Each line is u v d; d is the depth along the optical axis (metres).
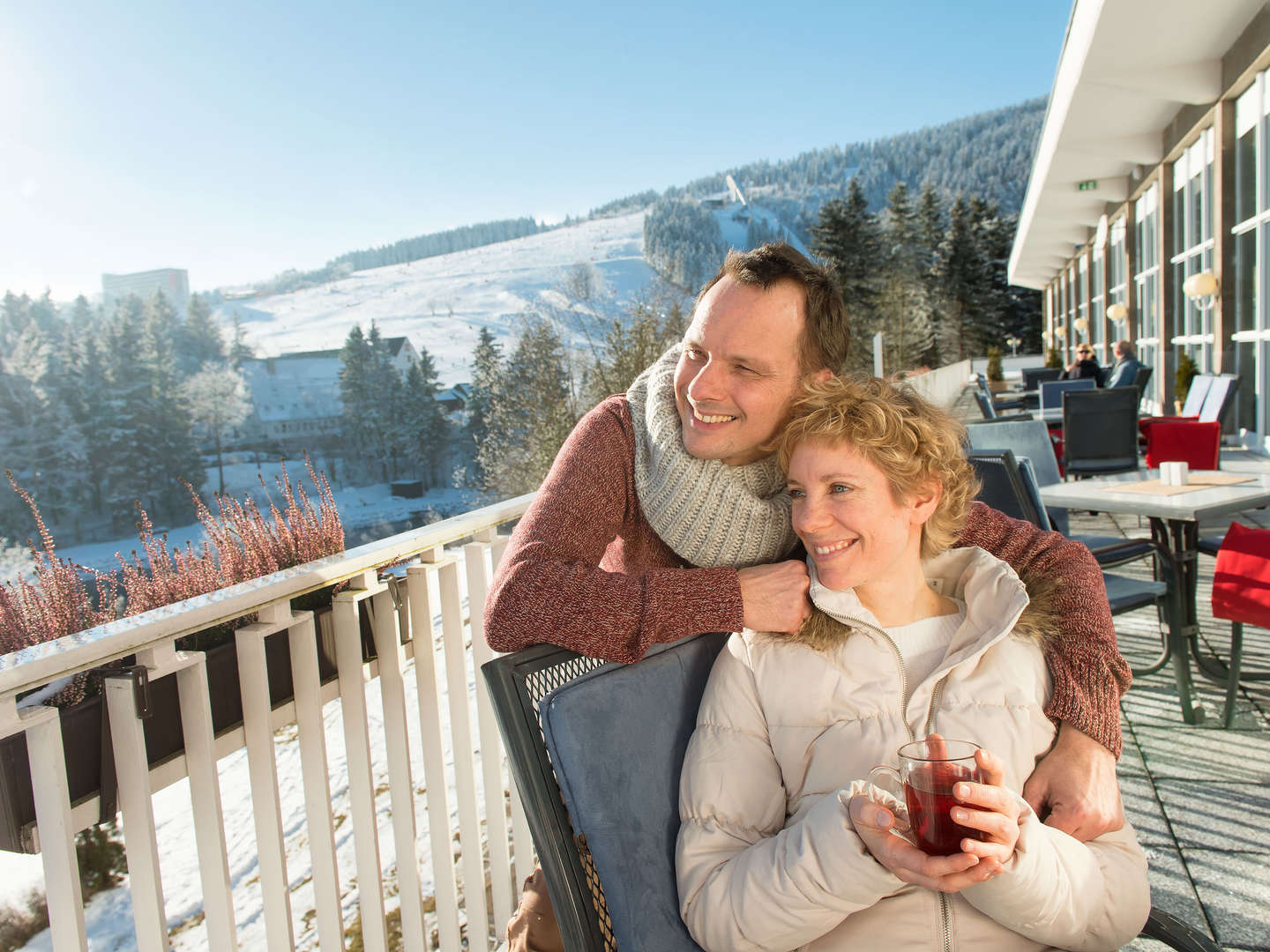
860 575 1.11
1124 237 13.98
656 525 1.33
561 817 0.94
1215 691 2.97
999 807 0.81
